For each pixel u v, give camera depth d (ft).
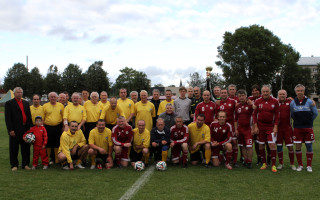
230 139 21.74
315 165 21.86
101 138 21.81
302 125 20.30
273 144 20.48
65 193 14.79
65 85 180.34
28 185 16.31
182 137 22.21
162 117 23.76
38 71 194.49
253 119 21.35
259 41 135.23
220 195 14.48
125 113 25.59
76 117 23.31
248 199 13.91
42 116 23.04
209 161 21.80
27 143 20.99
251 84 135.74
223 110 23.38
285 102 20.99
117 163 21.99
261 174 19.22
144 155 21.99
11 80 186.91
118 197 14.11
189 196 14.29
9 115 20.53
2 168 21.11
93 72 182.91
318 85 221.46
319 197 14.26
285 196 14.39
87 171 20.22
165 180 17.52
